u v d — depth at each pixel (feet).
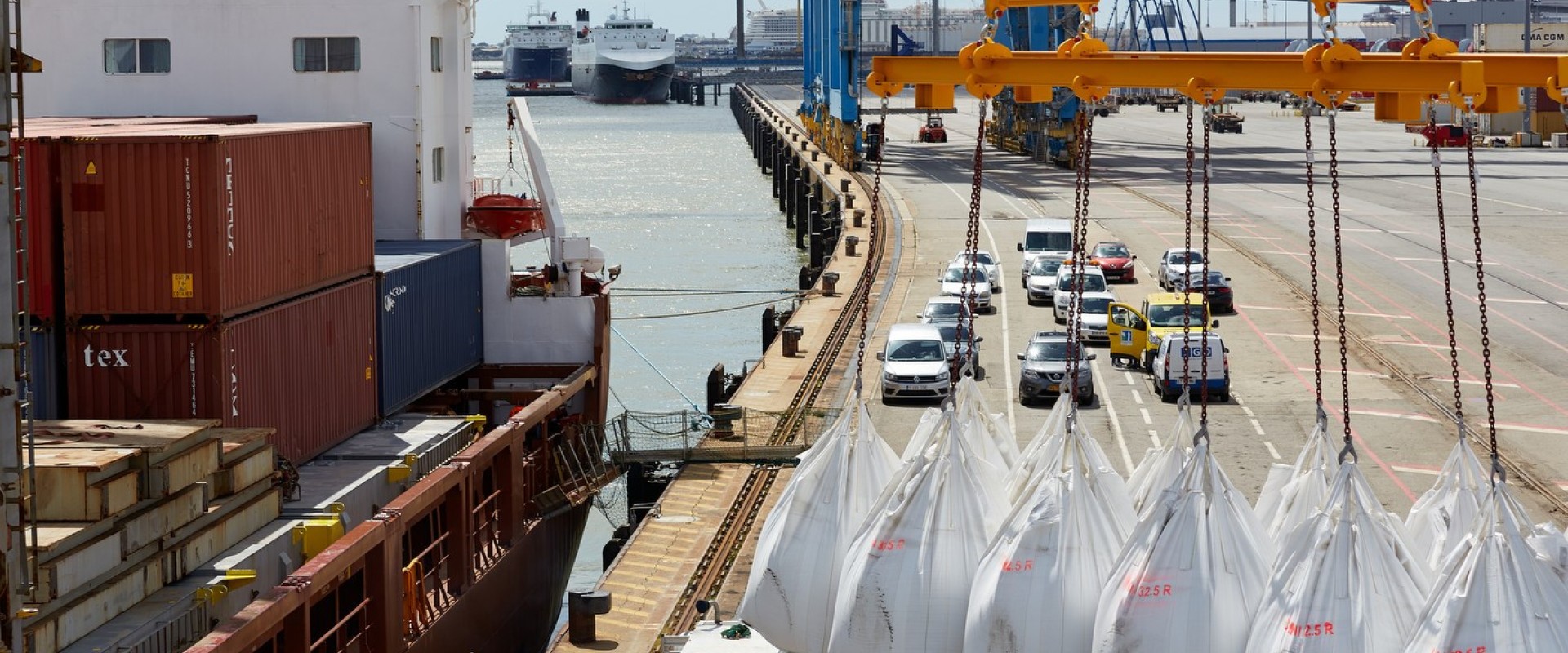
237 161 79.82
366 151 97.76
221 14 120.67
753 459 112.78
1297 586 51.57
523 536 99.91
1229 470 110.11
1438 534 58.54
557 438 113.91
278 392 84.53
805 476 61.67
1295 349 160.25
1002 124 475.31
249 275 81.30
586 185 464.24
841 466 61.26
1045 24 363.97
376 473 85.71
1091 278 177.68
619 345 205.57
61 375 79.15
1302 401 135.33
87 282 78.28
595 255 128.57
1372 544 51.98
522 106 138.51
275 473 75.92
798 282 257.14
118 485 60.49
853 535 60.49
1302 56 50.11
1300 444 118.32
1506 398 135.44
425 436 95.61
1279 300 190.29
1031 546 54.60
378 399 99.50
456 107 127.65
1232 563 53.42
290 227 86.28
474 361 119.96
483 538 94.58
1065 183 350.23
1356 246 238.07
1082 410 133.18
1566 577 49.90
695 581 88.33
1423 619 49.98
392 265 103.60
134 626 60.08
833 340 171.42
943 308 172.65
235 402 79.82
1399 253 229.66
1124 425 126.21
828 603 59.88
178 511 65.36
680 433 119.65
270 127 92.12
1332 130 50.60
